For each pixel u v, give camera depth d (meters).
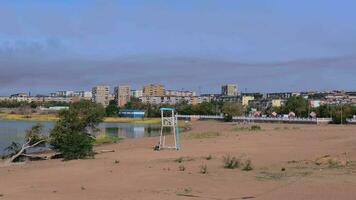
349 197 21.45
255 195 22.31
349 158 39.28
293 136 82.50
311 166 34.72
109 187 25.70
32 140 50.81
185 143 67.00
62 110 55.25
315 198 21.30
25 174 32.97
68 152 46.22
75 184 27.19
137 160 42.44
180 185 25.98
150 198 21.75
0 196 22.92
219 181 27.39
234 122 175.88
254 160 40.06
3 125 159.12
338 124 154.38
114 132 125.50
